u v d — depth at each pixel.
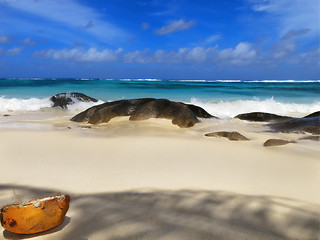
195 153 4.09
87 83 27.66
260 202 2.10
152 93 18.30
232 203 2.06
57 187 2.48
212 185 2.64
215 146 4.61
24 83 25.23
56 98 12.45
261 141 5.23
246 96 17.05
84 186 2.52
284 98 16.28
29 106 11.62
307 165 3.53
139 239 1.45
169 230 1.56
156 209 1.91
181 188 2.50
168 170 3.19
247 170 3.26
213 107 12.35
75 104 12.25
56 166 3.27
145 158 3.74
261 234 1.54
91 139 4.97
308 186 2.68
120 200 2.11
